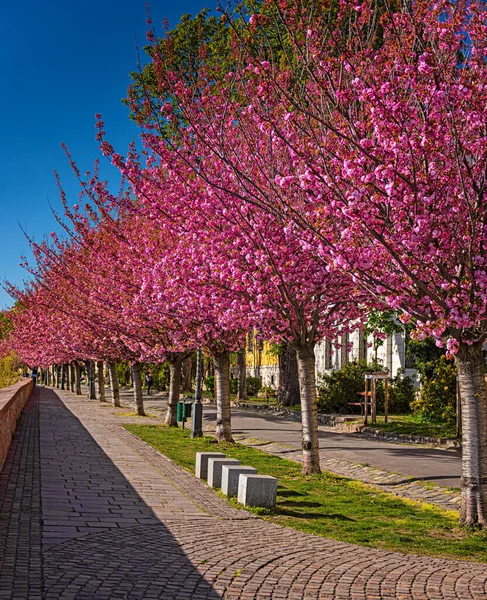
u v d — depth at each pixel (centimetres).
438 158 981
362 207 971
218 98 1340
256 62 1073
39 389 7225
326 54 1069
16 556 781
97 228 2670
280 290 1423
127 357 3209
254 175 1439
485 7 980
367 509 1214
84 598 646
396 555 877
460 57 1085
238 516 1092
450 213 1003
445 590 729
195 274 1570
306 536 968
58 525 953
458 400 2212
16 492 1188
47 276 3681
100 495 1198
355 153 1016
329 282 1474
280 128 1274
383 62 1016
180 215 1596
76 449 1861
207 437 2369
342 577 762
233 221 1438
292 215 1168
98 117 1552
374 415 2734
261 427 2816
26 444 1939
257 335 1633
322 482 1509
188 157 1475
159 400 5141
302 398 1612
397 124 953
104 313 2862
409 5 1044
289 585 725
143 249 2230
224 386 2277
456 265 1039
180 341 2198
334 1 1196
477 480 1048
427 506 1264
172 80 1298
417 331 1000
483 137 960
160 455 1839
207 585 709
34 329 4875
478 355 1060
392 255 984
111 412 3641
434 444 2200
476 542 968
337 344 1936
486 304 960
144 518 1033
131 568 756
